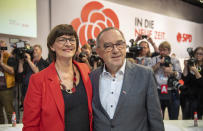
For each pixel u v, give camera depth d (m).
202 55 3.03
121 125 1.13
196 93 3.00
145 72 1.21
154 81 1.21
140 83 1.18
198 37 7.67
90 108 1.23
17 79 3.19
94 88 1.27
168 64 2.93
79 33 4.68
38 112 1.15
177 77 3.04
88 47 3.25
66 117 1.17
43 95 1.15
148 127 1.20
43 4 4.31
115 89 1.21
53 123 1.13
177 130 1.87
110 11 5.21
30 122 1.15
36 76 1.20
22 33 3.83
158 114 1.16
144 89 1.17
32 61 3.28
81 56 2.88
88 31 4.82
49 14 4.40
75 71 1.31
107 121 1.16
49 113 1.13
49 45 1.24
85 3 4.77
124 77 1.20
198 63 3.08
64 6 4.48
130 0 5.88
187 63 3.01
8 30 3.66
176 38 6.87
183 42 7.11
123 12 5.48
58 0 4.39
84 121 1.21
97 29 4.98
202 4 7.75
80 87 1.25
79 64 1.36
